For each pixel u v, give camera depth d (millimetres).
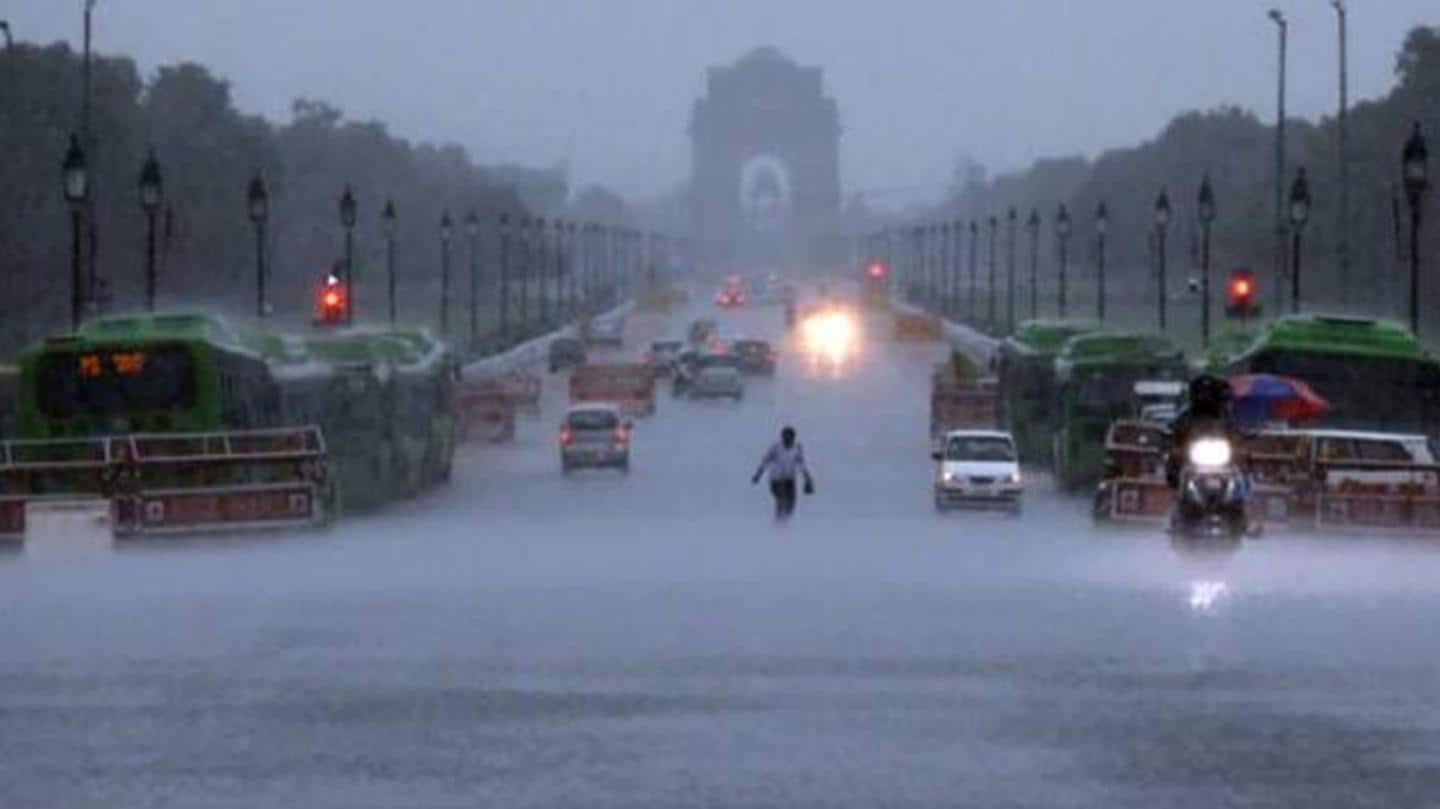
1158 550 89250
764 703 51219
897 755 45281
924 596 70625
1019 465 146375
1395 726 48219
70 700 51562
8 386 130000
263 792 41844
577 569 80500
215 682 54156
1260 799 41219
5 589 74000
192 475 103750
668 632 62375
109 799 41188
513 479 156875
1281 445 104562
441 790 42000
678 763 44438
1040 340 168125
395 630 62875
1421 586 73250
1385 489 99375
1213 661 56875
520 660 57531
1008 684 53656
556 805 40781
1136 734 47469
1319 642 60031
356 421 129125
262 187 196625
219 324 118625
